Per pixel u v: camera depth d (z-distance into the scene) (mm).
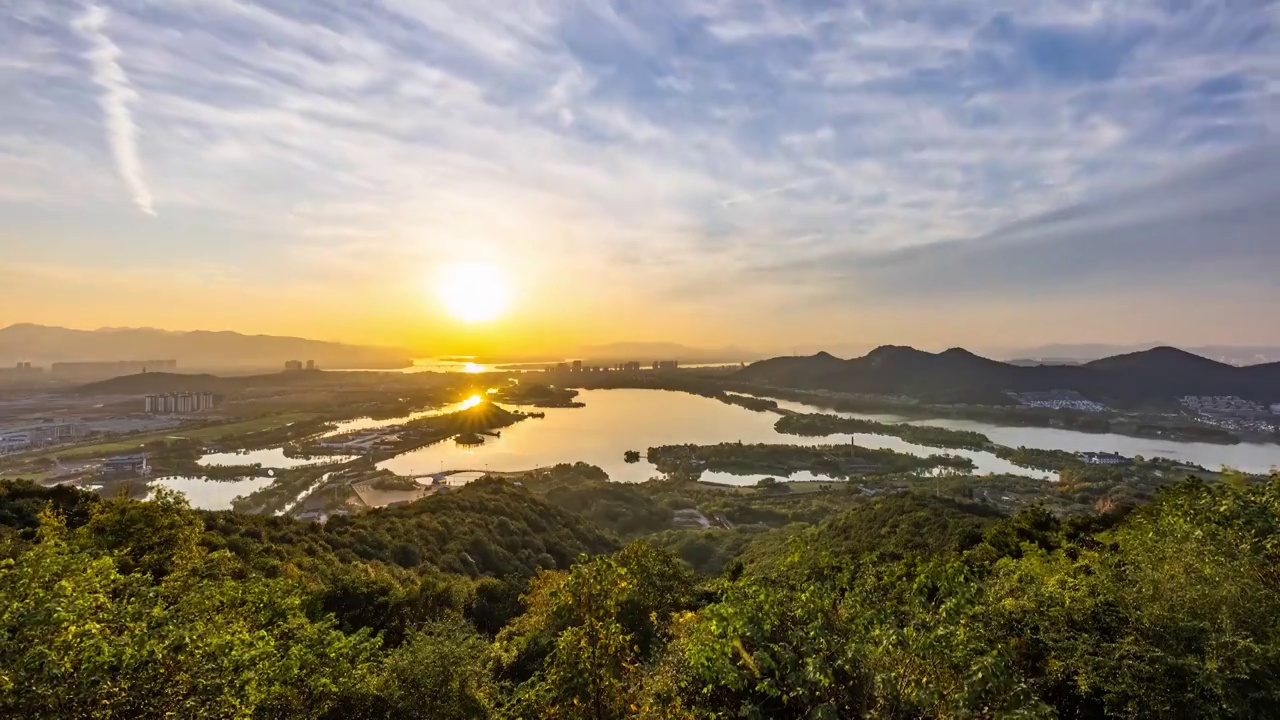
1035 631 8234
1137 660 7105
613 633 8711
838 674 6324
